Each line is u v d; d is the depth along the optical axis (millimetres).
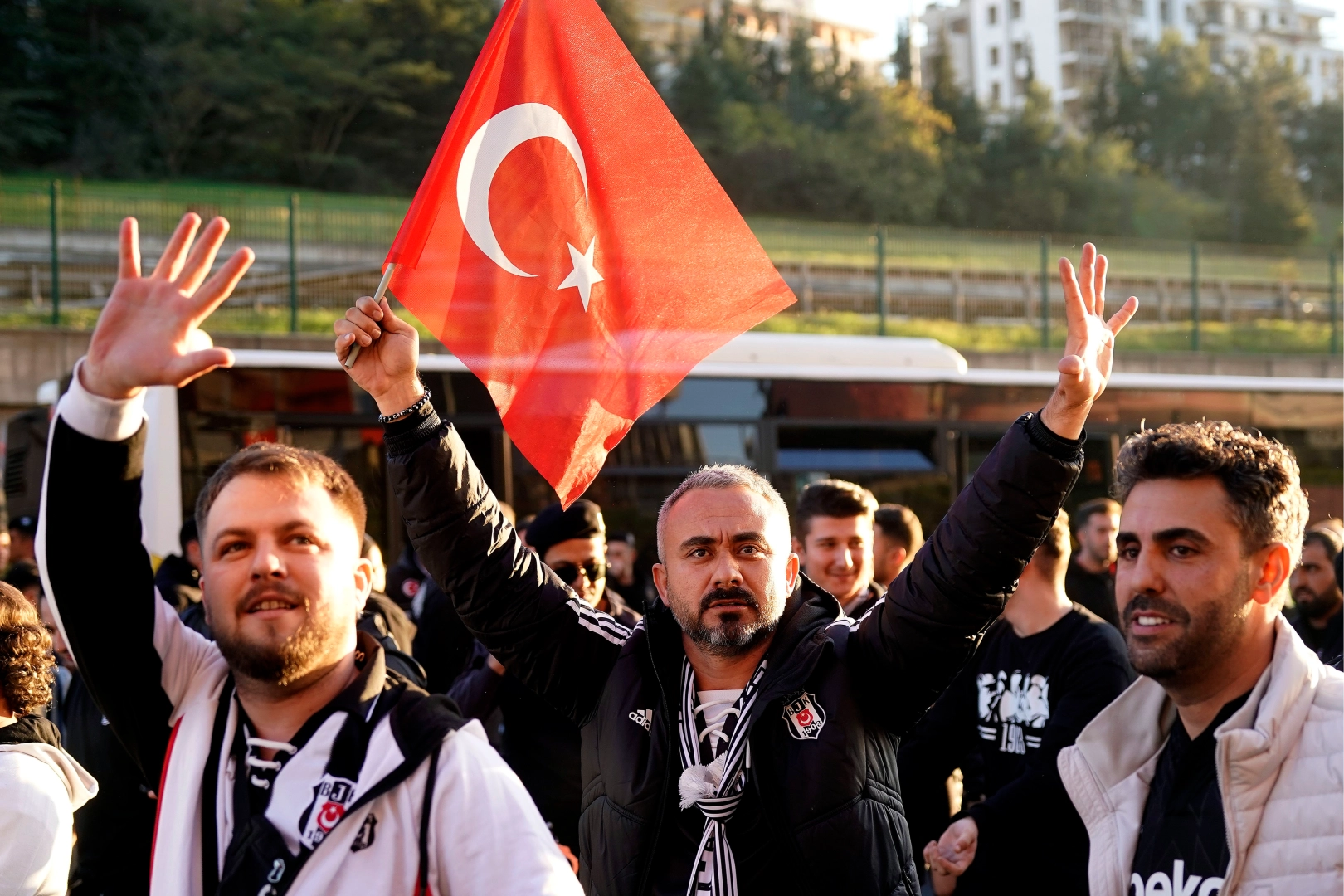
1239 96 91312
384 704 2258
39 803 2725
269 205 26969
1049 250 33000
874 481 11188
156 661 2365
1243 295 35188
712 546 2982
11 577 6590
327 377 9930
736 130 62000
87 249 23891
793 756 2855
